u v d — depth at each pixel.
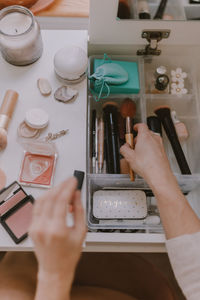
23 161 0.67
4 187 0.65
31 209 0.64
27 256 0.76
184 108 0.88
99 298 0.67
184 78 0.86
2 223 0.62
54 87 0.74
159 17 0.73
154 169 0.61
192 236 0.52
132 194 0.72
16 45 0.68
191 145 0.85
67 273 0.37
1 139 0.66
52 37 0.78
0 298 0.63
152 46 0.80
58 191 0.36
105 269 0.78
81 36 0.79
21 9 0.69
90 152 0.77
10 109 0.69
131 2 0.69
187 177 0.72
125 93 0.81
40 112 0.69
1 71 0.74
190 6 0.71
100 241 0.63
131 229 0.72
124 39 0.79
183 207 0.55
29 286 0.68
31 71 0.75
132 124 0.77
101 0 0.66
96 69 0.76
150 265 0.76
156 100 0.85
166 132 0.82
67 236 0.35
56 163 0.68
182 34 0.77
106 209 0.71
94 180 0.72
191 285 0.49
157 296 0.70
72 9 0.85
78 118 0.72
